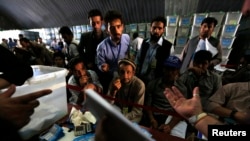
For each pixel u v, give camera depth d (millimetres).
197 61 1496
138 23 4676
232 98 1162
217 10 3467
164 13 4203
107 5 4871
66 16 6051
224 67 2838
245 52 3088
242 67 2199
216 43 1845
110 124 420
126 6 4594
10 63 644
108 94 1352
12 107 426
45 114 739
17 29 8258
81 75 1421
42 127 711
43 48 3441
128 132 378
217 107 1166
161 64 1580
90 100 440
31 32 7738
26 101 473
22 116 447
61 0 5543
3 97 450
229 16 2939
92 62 1868
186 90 1405
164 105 1388
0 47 635
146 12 4457
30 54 3102
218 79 1515
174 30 3369
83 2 5230
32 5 6418
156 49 1602
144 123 1335
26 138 638
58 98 810
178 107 637
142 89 1313
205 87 1491
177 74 1383
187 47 2012
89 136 741
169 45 1637
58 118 816
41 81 703
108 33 1624
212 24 1733
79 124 783
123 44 1576
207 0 3432
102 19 1761
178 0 3768
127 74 1276
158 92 1416
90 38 1825
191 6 3691
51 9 6125
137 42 2217
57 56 2410
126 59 1312
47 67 892
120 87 1321
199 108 610
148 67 1644
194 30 3148
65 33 2213
